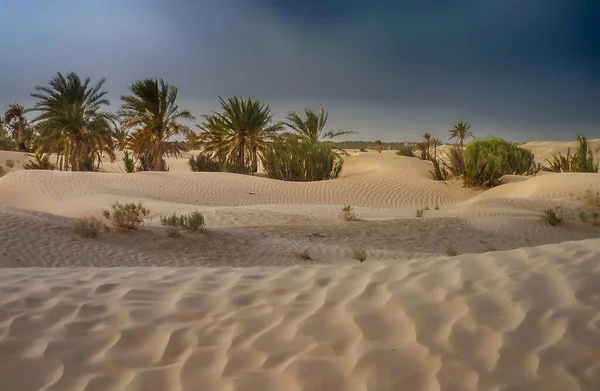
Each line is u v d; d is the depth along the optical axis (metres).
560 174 26.17
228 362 3.23
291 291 4.25
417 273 4.38
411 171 34.72
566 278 3.95
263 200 27.73
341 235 14.73
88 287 4.46
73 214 20.47
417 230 15.50
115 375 3.14
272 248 12.71
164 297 4.23
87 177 28.44
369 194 29.08
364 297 3.97
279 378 3.03
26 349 3.38
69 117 37.81
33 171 28.33
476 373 2.94
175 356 3.33
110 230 12.70
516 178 32.16
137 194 26.27
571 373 2.88
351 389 2.89
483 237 14.98
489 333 3.31
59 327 3.66
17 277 4.75
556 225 16.64
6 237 11.06
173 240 12.45
